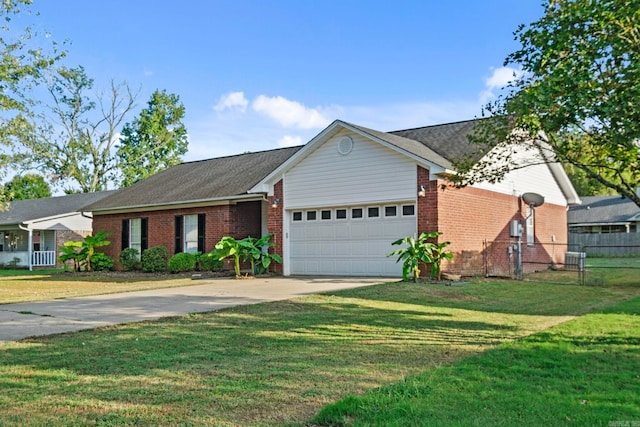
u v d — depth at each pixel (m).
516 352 6.15
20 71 21.86
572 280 16.47
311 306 10.12
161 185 24.75
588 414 3.99
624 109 6.63
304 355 6.14
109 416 4.09
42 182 49.88
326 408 4.11
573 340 6.88
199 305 10.39
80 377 5.21
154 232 22.36
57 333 7.53
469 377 5.05
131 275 20.27
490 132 9.17
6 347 6.58
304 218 17.91
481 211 16.97
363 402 4.25
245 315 9.09
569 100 7.03
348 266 16.88
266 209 20.97
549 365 5.54
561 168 22.20
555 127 7.47
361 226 16.67
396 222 15.91
